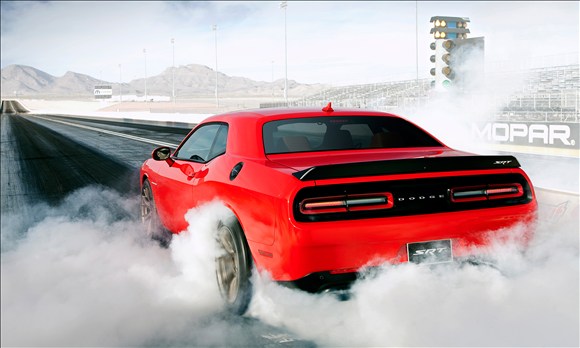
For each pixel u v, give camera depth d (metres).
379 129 4.05
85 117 81.00
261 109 4.37
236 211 3.40
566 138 10.38
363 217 2.95
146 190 5.61
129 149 17.91
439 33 14.57
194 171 4.18
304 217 2.92
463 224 3.09
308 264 2.92
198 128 4.77
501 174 3.23
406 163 3.06
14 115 101.94
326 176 2.96
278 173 3.16
